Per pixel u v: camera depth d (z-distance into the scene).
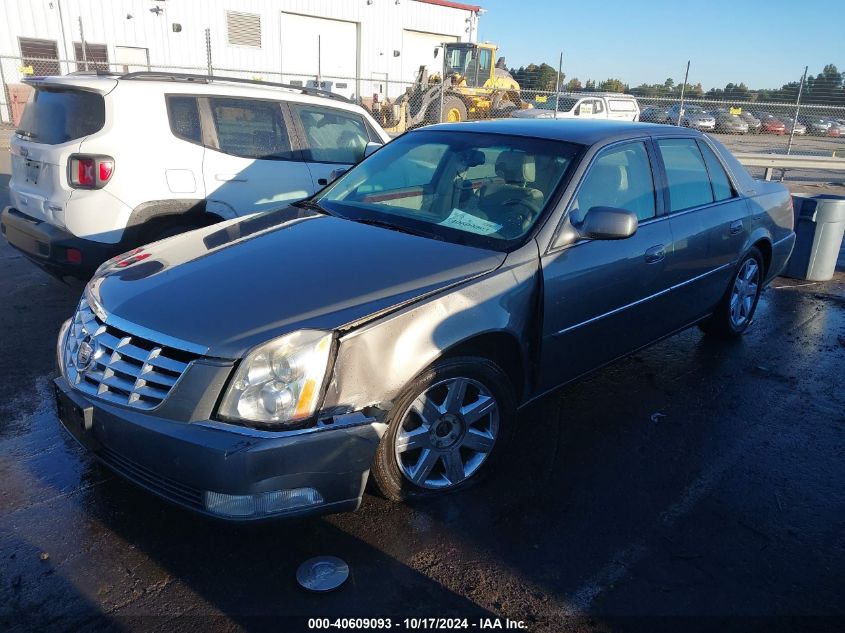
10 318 5.25
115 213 4.96
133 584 2.61
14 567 2.67
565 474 3.49
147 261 3.26
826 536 3.09
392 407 2.78
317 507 2.60
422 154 4.18
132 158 5.01
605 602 2.62
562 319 3.45
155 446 2.51
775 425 4.12
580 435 3.91
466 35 34.88
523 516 3.12
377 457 2.87
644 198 4.07
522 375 3.38
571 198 3.53
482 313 3.03
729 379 4.79
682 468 3.60
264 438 2.44
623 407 4.29
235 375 2.47
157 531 2.91
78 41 23.33
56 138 5.04
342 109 6.39
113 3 23.81
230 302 2.73
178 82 5.39
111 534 2.88
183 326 2.61
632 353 4.18
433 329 2.85
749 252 5.23
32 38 22.55
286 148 5.89
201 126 5.41
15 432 3.66
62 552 2.76
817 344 5.57
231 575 2.67
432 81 22.72
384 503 3.15
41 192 5.08
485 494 3.27
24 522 2.93
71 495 3.13
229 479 2.41
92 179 4.85
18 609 2.47
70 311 5.44
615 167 3.89
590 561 2.85
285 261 3.09
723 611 2.61
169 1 24.92
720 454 3.76
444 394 3.09
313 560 2.75
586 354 3.73
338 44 30.45
